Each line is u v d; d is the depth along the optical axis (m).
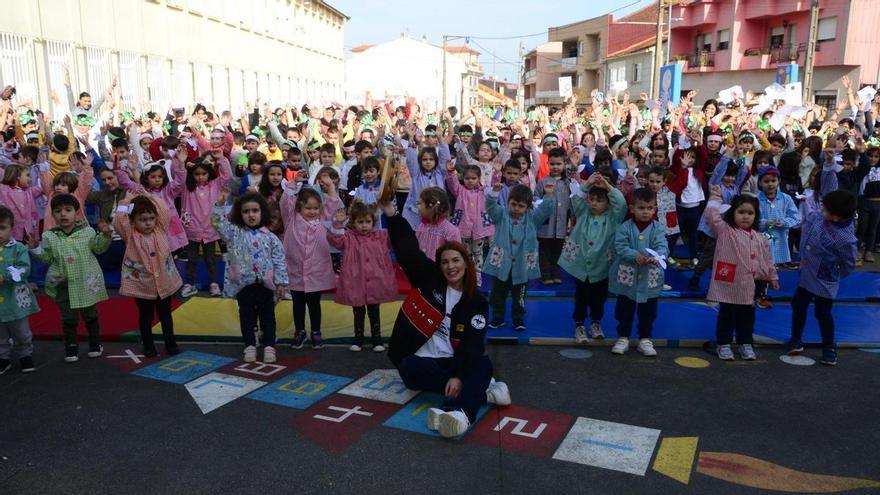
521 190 6.14
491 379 4.71
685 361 5.68
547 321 6.62
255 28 29.14
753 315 5.71
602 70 54.41
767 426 4.43
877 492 3.63
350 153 9.73
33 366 5.38
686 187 8.66
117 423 4.42
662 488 3.66
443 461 3.93
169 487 3.65
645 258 5.51
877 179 9.08
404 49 51.53
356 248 5.76
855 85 29.41
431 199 6.21
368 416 4.54
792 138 10.67
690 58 39.19
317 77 40.72
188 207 7.40
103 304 6.95
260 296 5.62
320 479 3.73
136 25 18.50
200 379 5.19
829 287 5.50
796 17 32.19
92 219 8.80
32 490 3.62
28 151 8.55
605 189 5.89
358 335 5.91
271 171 7.10
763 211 7.50
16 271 5.08
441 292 4.64
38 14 14.09
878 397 4.93
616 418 4.53
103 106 14.61
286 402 4.76
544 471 3.83
